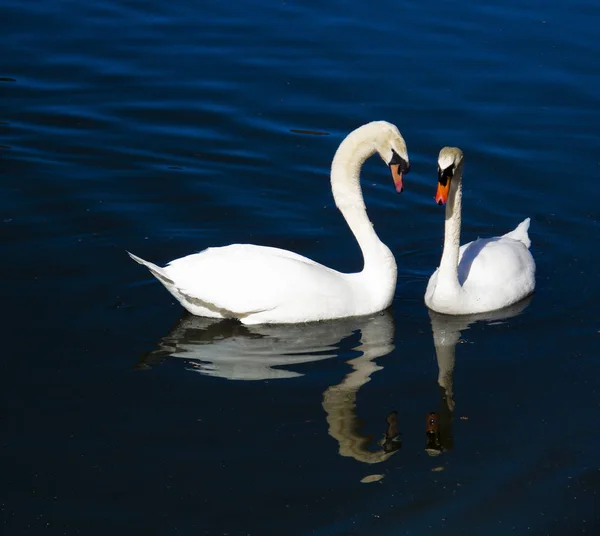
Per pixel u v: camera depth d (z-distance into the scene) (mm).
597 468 10664
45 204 16500
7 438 10992
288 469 10578
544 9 23438
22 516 9844
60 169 17625
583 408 11695
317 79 20562
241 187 17344
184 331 13445
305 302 13766
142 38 22125
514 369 12547
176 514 9914
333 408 11656
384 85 20359
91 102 19781
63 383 12047
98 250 15312
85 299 14016
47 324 13352
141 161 17984
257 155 18250
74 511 9930
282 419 11414
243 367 12562
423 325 13828
